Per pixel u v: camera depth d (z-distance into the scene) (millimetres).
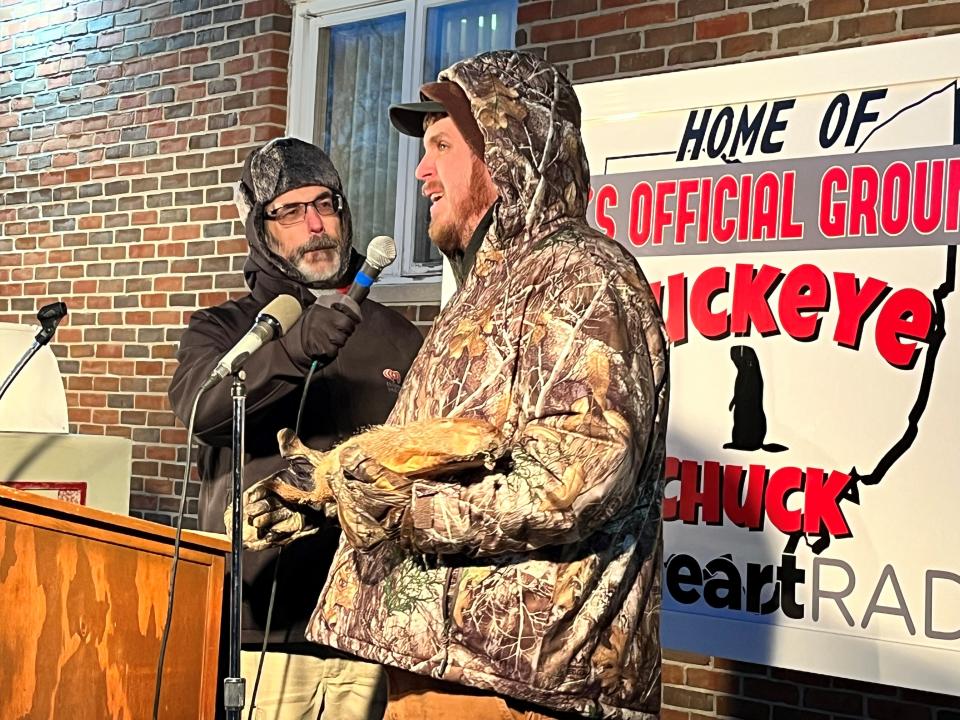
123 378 4824
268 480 1902
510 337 1587
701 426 2812
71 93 5117
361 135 4516
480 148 1746
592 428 1451
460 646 1520
